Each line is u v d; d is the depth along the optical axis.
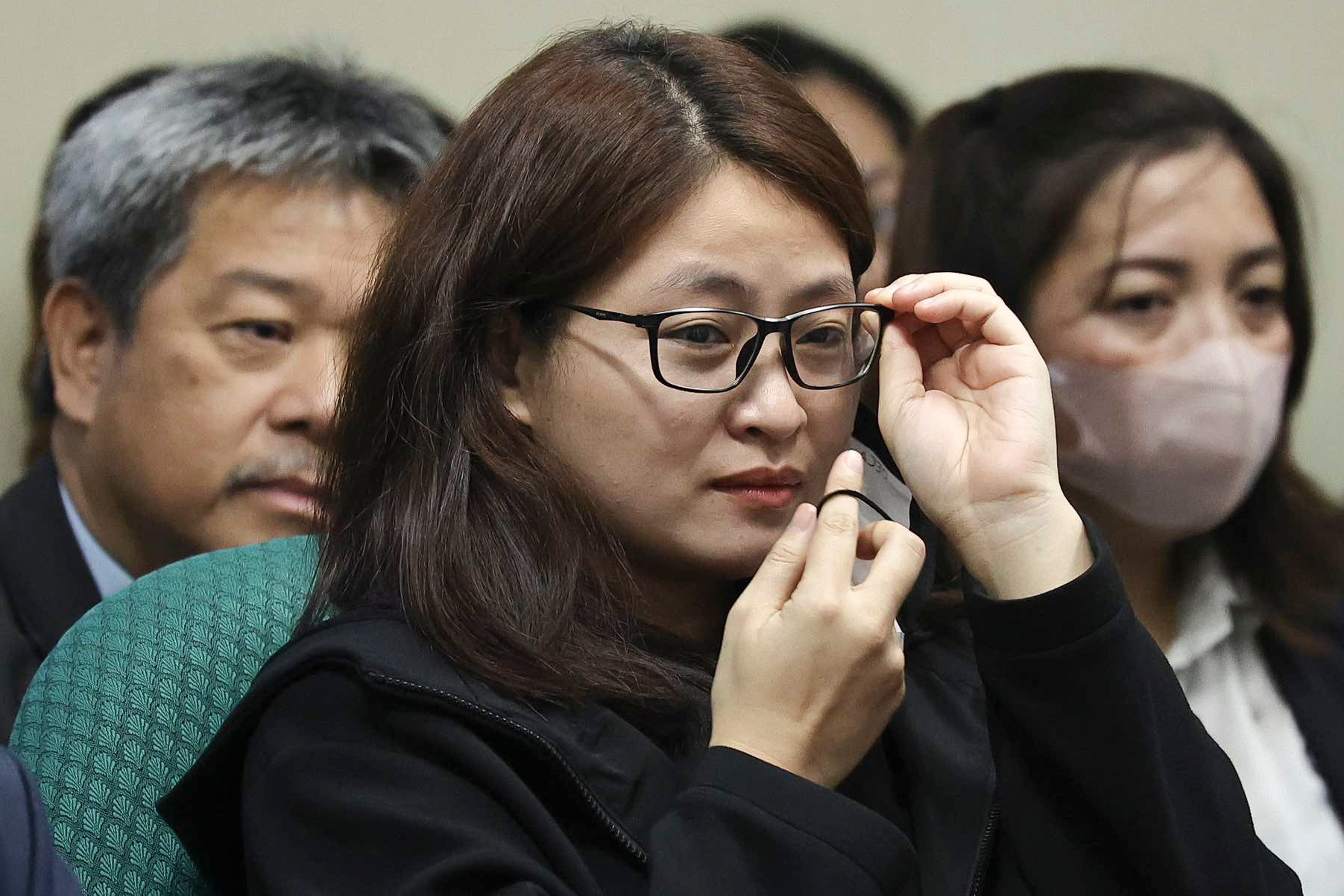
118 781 6.03
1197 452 8.58
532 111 5.71
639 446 5.52
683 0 12.57
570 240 5.52
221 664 6.25
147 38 11.31
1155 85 8.86
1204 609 8.85
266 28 11.59
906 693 6.11
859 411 6.35
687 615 6.06
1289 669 8.85
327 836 5.24
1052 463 5.79
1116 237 8.54
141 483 8.29
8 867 4.84
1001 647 5.57
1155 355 8.57
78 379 8.50
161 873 5.98
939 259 9.13
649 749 5.48
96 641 6.30
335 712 5.46
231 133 8.09
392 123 8.41
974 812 5.92
